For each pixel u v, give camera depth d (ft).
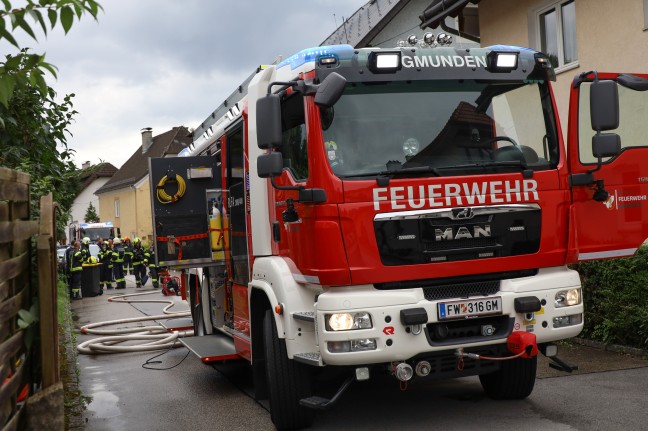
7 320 12.89
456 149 17.30
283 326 17.85
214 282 28.30
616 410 18.47
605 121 17.16
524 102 18.20
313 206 16.42
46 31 10.11
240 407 22.30
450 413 19.38
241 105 22.84
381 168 16.72
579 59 35.83
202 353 24.43
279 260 18.66
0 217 12.62
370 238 16.22
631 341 26.20
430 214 16.55
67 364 29.04
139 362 32.24
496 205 17.01
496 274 17.20
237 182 23.32
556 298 17.31
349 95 17.04
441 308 16.30
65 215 30.60
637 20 32.07
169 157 26.96
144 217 197.67
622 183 18.92
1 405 11.81
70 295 74.02
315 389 19.47
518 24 40.63
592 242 18.53
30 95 22.80
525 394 20.21
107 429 20.53
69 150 26.99
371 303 15.99
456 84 17.81
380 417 19.44
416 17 59.31
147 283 96.53
